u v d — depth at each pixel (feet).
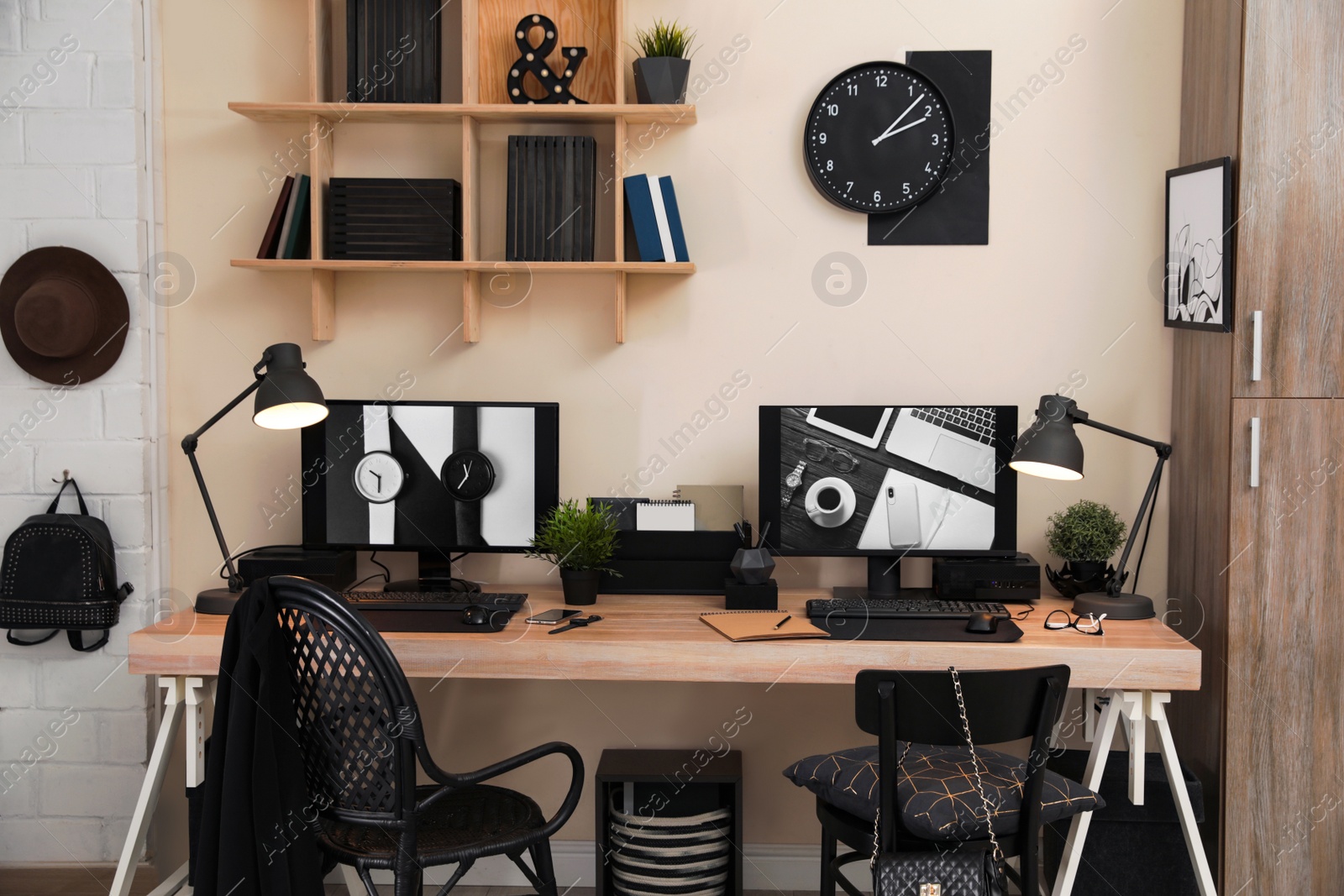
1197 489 8.44
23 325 8.71
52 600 8.68
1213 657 8.16
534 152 8.66
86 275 8.87
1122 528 8.49
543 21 8.71
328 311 9.06
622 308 8.83
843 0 8.87
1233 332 7.84
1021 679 6.00
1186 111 8.63
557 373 9.18
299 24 9.04
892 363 9.04
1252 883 7.95
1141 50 8.75
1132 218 8.84
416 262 8.54
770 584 8.22
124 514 9.00
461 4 8.85
